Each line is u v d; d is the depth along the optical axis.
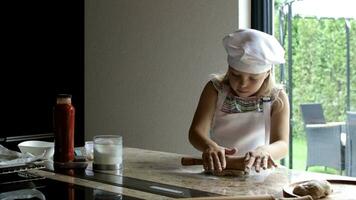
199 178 1.35
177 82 3.18
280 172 1.45
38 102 3.71
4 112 3.58
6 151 1.54
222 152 1.46
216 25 2.96
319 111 2.83
